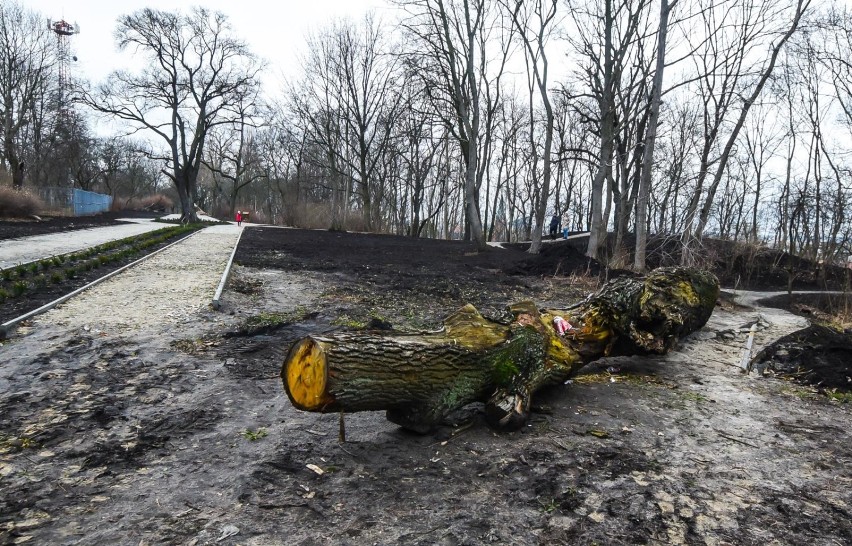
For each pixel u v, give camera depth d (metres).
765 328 8.69
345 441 4.00
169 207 67.31
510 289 12.18
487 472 3.58
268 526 2.89
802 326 8.88
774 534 2.94
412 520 2.98
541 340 4.98
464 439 4.12
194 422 4.24
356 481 3.40
